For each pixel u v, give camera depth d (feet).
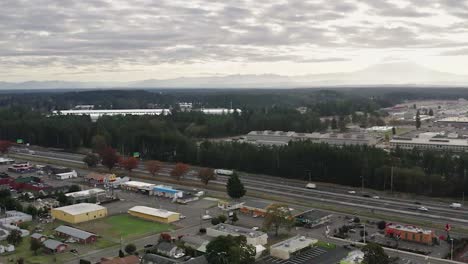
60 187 414.62
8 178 442.50
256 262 251.19
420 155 481.46
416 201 393.29
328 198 396.98
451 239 280.31
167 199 393.29
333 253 264.52
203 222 326.03
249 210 348.59
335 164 463.83
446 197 414.41
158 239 287.89
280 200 386.11
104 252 265.75
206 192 417.49
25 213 332.60
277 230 301.02
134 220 331.57
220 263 230.89
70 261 251.39
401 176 426.92
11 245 268.62
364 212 350.02
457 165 435.94
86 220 329.11
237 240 243.40
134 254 260.62
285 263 249.96
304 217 322.55
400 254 264.11
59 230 294.25
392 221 327.26
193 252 261.44
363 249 231.30
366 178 445.78
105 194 401.29
